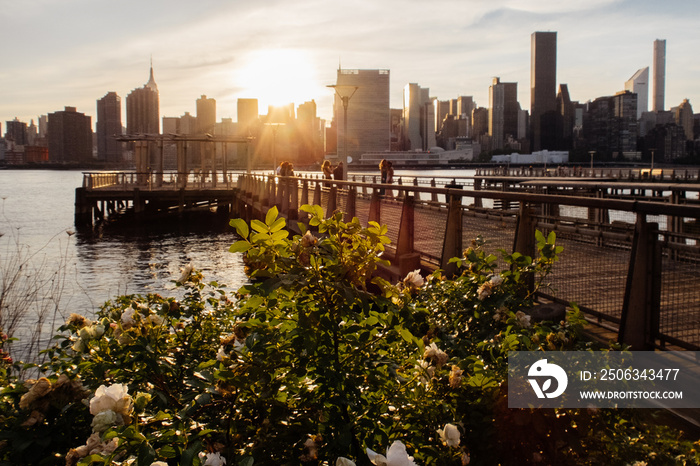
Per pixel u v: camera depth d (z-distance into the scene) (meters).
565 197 5.09
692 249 3.96
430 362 2.93
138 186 48.78
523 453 2.73
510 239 6.32
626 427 2.91
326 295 2.72
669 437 2.94
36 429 2.97
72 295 13.61
